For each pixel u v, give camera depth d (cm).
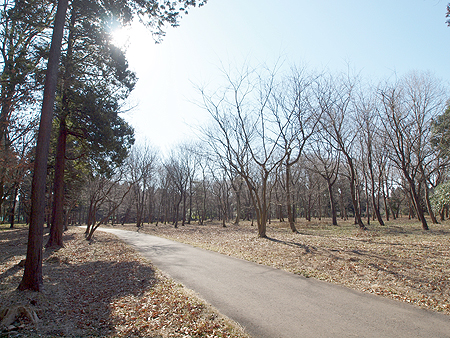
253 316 594
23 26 1188
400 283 779
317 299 689
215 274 976
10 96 1194
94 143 1623
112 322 604
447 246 1203
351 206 5803
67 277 1017
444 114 2605
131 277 988
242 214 6556
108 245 1983
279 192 3712
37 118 1520
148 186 4894
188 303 675
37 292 736
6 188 2459
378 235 1842
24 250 1648
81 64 1446
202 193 6169
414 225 2636
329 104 2155
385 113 2319
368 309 615
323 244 1471
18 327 550
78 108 1555
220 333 521
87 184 3136
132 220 7831
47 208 3109
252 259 1230
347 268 964
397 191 5194
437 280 775
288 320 569
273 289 780
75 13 1334
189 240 2233
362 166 3297
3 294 734
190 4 1006
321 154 3338
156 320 600
